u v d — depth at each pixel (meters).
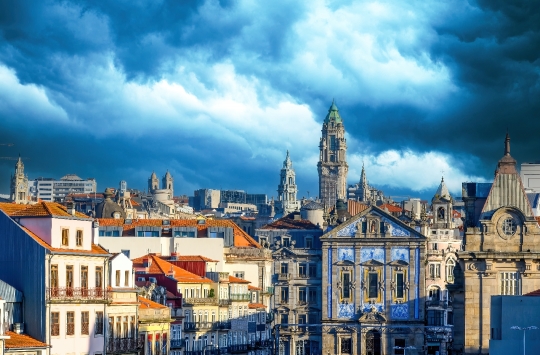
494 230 154.12
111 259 136.88
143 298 155.25
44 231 124.38
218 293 186.88
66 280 125.75
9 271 123.75
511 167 158.25
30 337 121.50
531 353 123.00
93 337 129.12
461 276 157.00
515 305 124.25
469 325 153.50
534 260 152.50
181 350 170.00
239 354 194.75
